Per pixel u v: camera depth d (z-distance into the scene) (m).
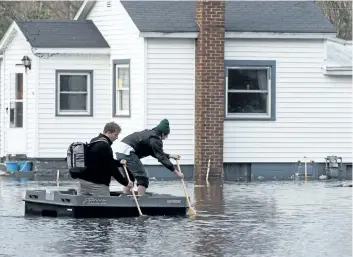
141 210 46.69
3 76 78.12
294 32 70.94
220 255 36.25
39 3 102.69
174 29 69.25
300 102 71.81
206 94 69.50
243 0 72.75
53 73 74.56
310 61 71.88
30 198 47.53
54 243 38.59
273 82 71.38
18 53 76.12
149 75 69.81
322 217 46.94
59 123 74.81
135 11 70.69
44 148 74.75
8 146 77.12
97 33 74.81
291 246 38.34
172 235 40.81
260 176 71.38
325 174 72.00
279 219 46.09
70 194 48.00
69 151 46.53
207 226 43.56
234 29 70.06
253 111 71.44
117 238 39.91
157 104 70.06
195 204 52.22
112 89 73.38
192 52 70.31
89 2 75.00
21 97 76.12
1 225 43.56
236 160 71.00
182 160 70.31
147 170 70.00
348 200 54.66
